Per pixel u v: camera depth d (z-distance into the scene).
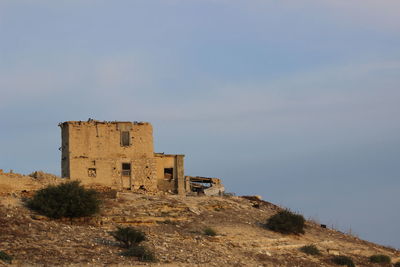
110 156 86.06
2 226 59.34
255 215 82.50
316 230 84.31
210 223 75.31
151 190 87.19
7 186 73.38
